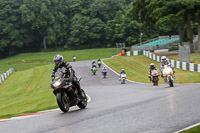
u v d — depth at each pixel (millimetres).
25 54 135500
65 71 11000
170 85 22562
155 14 64688
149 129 6379
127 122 7363
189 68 45562
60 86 10508
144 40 132125
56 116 9992
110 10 144875
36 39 147625
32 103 22484
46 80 48438
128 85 33406
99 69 57781
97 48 143625
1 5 139000
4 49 141875
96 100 17906
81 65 65625
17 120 10195
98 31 139750
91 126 7211
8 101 29016
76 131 6738
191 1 57656
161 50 92062
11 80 54906
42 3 137125
